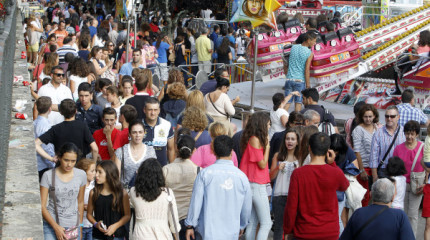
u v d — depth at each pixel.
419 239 11.20
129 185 9.23
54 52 15.59
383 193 7.11
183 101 11.84
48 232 7.88
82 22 30.73
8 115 8.68
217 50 23.08
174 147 10.47
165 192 7.82
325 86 16.12
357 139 11.16
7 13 11.70
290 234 8.11
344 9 26.61
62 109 9.57
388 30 18.23
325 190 7.88
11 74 10.85
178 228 7.94
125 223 8.25
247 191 8.01
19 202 6.88
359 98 17.52
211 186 7.86
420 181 10.52
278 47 17.31
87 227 8.72
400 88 16.59
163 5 28.66
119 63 19.17
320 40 15.84
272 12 13.50
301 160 9.09
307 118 10.12
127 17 16.84
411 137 10.53
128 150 9.20
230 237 7.90
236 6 13.62
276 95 11.59
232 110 11.57
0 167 6.29
